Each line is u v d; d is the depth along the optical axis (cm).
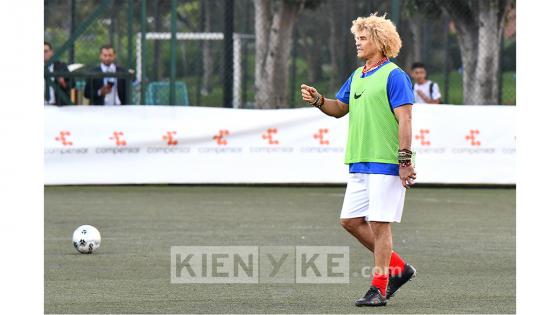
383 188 1180
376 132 1183
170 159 2531
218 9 4797
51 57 2630
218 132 2531
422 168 2519
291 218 2019
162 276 1391
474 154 2523
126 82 2658
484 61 3156
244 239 1745
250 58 4528
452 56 4775
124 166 2530
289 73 4034
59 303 1205
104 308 1177
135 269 1445
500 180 2530
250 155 2531
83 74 2636
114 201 2261
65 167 2519
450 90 4656
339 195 2408
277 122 2531
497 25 3148
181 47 4641
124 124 2527
